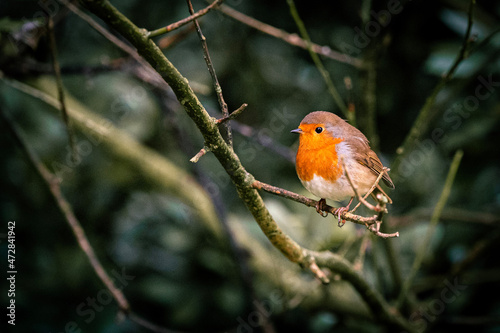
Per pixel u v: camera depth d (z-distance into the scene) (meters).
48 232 7.77
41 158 7.74
